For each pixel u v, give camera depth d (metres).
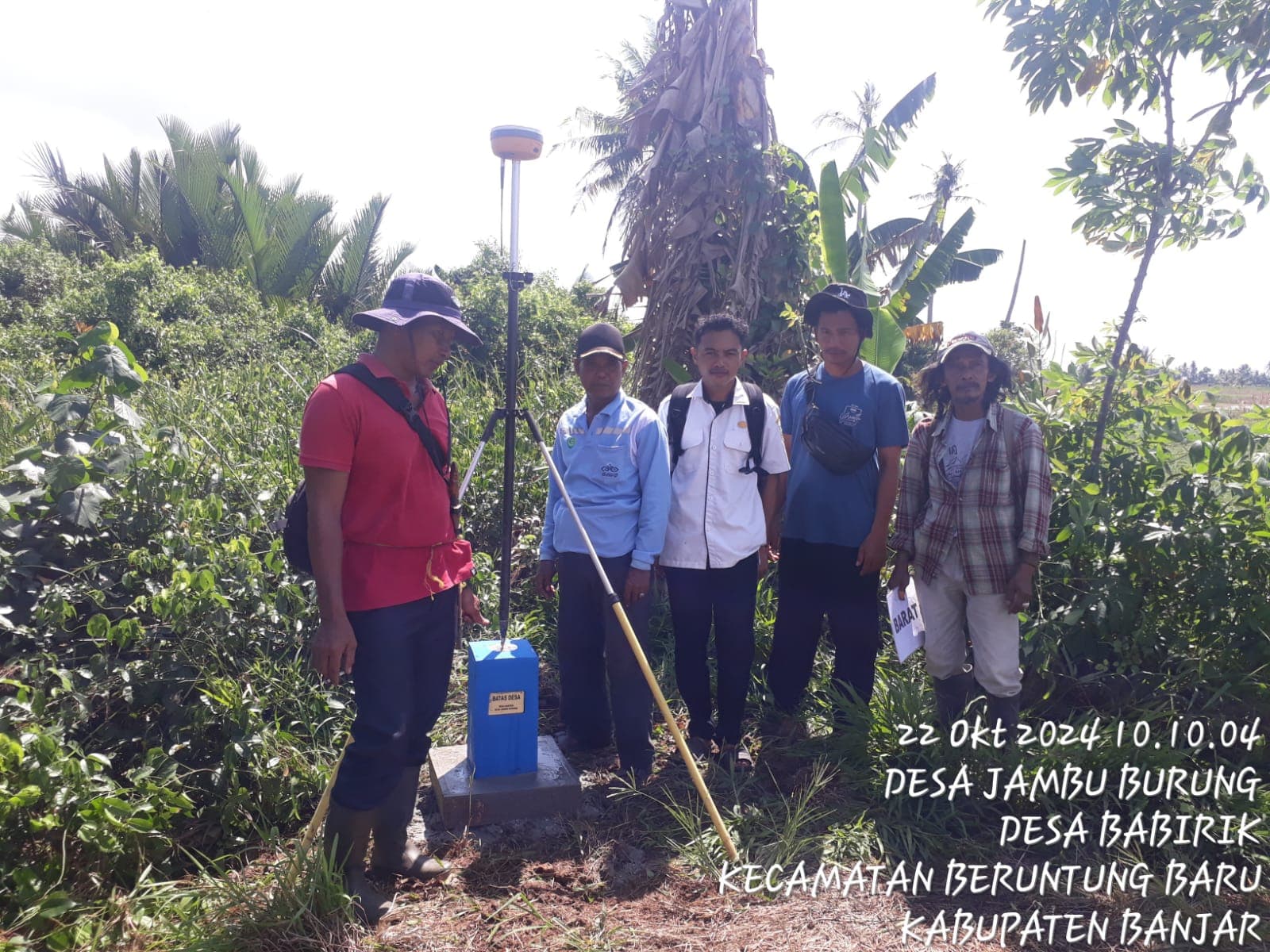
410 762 2.68
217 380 7.71
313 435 2.35
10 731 2.78
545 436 5.80
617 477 3.36
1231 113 3.83
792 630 3.77
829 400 3.59
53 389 4.20
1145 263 4.02
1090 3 3.92
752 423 3.47
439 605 2.67
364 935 2.43
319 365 8.62
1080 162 4.11
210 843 2.91
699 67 5.21
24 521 3.72
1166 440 3.94
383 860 2.70
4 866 2.46
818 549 3.66
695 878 2.78
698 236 5.12
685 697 3.63
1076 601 3.87
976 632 3.37
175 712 3.12
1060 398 4.30
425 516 2.55
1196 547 3.59
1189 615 3.80
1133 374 4.25
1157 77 4.09
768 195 5.04
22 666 3.13
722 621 3.49
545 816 3.11
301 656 3.70
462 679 4.08
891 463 3.52
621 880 2.77
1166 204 3.89
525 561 5.20
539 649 4.51
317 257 21.83
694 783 3.25
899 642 3.51
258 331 11.73
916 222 13.32
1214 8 3.74
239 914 2.43
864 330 3.56
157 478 3.90
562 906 2.63
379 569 2.49
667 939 2.48
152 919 2.45
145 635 3.39
